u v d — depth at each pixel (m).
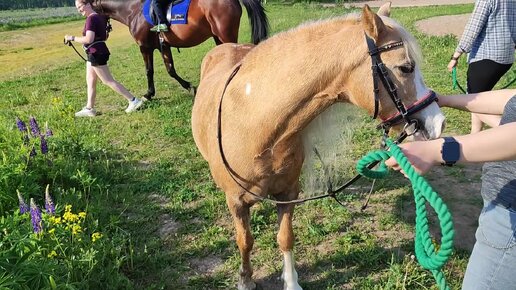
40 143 4.96
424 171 1.66
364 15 2.19
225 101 2.71
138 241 4.00
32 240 3.01
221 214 4.34
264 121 2.50
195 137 3.54
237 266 3.59
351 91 2.36
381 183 4.62
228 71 3.08
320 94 2.40
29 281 2.83
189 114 7.14
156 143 6.13
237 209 2.99
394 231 3.88
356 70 2.29
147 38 7.87
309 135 2.67
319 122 2.60
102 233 3.77
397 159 1.66
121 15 8.13
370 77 2.26
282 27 16.48
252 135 2.56
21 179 4.36
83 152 5.52
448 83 7.66
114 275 3.34
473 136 1.61
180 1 7.42
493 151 1.58
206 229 4.09
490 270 1.89
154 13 7.50
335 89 2.38
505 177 1.86
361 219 4.08
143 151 5.88
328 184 3.01
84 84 10.13
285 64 2.42
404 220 4.02
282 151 2.59
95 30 6.99
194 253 3.80
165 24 7.48
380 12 2.62
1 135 5.32
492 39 4.51
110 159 5.67
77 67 12.72
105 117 7.34
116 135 6.51
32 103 8.66
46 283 2.84
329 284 3.32
